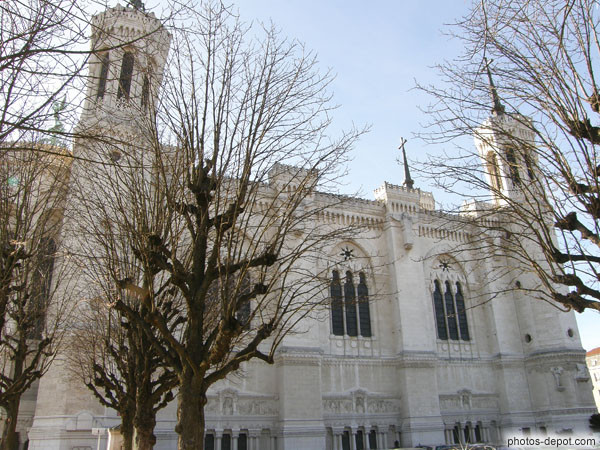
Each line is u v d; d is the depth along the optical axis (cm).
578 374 5203
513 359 5456
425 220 5438
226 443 4038
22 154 1895
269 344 4412
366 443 4500
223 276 1517
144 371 1945
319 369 4359
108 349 2377
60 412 3388
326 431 4400
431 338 5191
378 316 5016
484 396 5300
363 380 4709
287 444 4028
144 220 1675
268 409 4244
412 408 4644
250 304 4119
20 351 2306
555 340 5338
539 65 1497
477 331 5566
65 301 2902
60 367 3441
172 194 1703
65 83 1109
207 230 1586
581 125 1440
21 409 3788
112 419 3478
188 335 1532
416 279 5147
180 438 1363
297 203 1678
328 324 4734
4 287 1900
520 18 1506
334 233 2003
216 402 4062
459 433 5009
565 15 1369
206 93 1623
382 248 5250
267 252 1625
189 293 1477
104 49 1043
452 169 1697
